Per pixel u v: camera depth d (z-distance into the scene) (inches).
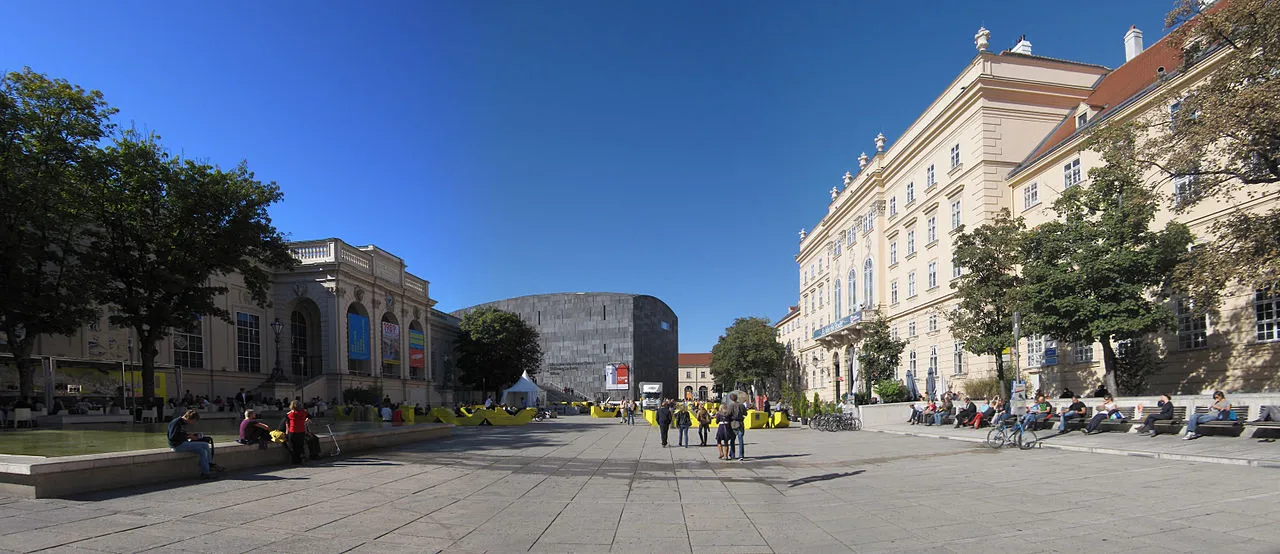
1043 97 1421.0
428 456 685.3
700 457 694.5
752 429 1210.6
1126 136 729.0
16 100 1010.1
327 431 690.2
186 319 1219.2
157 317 1175.0
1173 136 671.8
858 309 2145.7
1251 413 668.1
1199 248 730.2
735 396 681.0
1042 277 946.7
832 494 429.7
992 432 776.9
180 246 1221.1
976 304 1111.0
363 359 2212.1
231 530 307.0
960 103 1469.0
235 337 1872.5
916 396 1483.8
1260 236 634.2
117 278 1193.4
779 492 442.9
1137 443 657.0
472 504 390.3
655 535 308.2
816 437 989.2
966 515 345.7
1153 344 1061.8
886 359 1692.9
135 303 1163.9
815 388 2746.1
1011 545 278.2
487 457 681.0
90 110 1089.4
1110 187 890.1
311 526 319.6
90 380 1247.5
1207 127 619.2
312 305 2143.2
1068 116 1365.7
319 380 1973.4
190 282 1200.2
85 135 1073.5
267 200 1314.0
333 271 2069.4
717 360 3213.6
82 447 534.3
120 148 1139.3
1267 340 877.2
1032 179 1322.6
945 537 296.2
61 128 1045.8
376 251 2391.7
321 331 2059.5
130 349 1461.6
